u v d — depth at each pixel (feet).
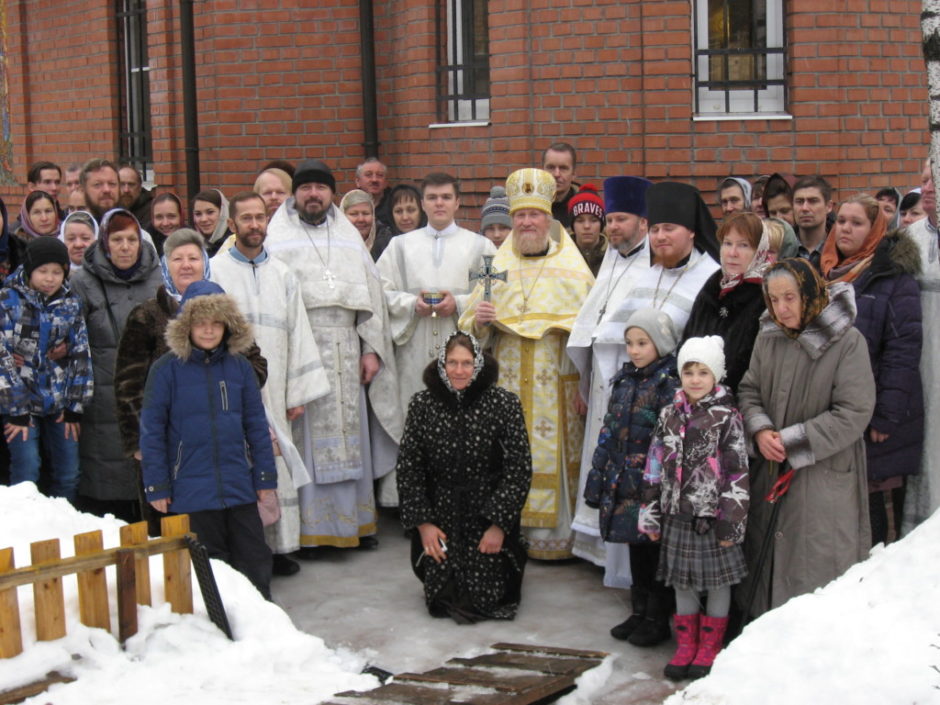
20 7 39.14
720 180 28.37
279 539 21.40
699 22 28.55
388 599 20.22
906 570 13.79
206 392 18.07
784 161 28.27
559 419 21.83
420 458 19.54
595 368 20.68
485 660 16.58
